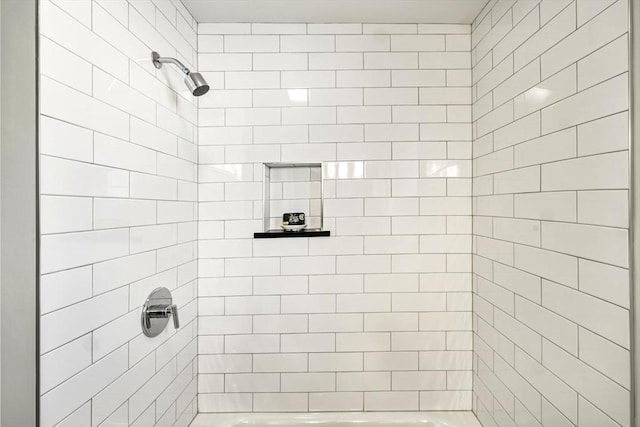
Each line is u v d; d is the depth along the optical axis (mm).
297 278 2105
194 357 2043
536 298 1408
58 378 981
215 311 2096
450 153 2115
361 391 2104
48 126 944
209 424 1979
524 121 1501
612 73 1011
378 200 2111
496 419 1780
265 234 2072
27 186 903
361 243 2111
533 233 1431
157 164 1585
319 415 2068
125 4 1328
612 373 1012
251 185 2104
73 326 1041
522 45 1517
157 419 1584
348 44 2113
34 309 899
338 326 2105
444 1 1892
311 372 2105
